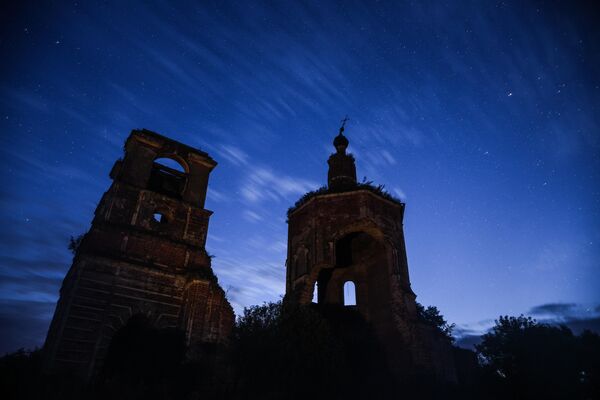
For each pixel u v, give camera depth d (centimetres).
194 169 2519
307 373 1529
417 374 2016
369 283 2638
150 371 1778
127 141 2405
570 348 2833
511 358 2869
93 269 1881
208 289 2089
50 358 1644
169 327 1953
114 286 1906
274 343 1580
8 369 1627
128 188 2181
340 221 2477
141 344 1884
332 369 1587
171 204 2295
